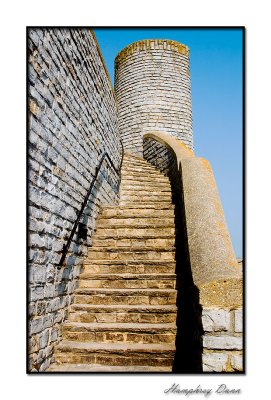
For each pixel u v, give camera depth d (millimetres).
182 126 12570
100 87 6043
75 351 3309
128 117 12750
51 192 3354
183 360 3262
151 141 10359
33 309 2826
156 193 7496
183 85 13023
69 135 4031
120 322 3756
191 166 5289
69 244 3852
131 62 13203
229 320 2465
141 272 4508
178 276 4250
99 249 4867
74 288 4113
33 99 2928
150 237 5074
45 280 3129
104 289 4133
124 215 5625
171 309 3742
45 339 3080
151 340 3486
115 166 7586
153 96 12539
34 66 2955
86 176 4887
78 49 4504
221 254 3084
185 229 4402
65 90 3893
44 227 3133
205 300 2502
